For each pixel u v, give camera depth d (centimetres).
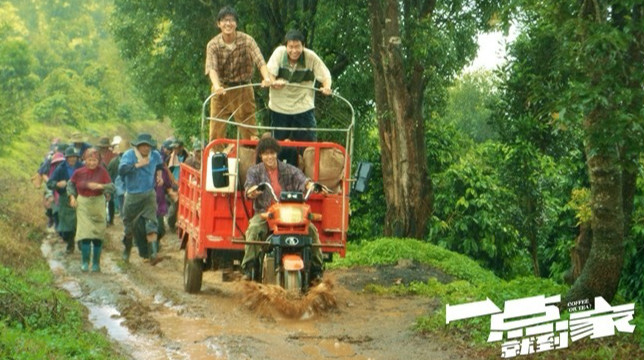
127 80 6272
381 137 1689
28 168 3706
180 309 1012
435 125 2238
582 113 767
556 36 806
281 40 2152
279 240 970
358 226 2134
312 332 893
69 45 6431
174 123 2967
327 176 1072
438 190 2052
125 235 1470
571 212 1780
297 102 1166
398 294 1182
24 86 3903
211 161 1009
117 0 2639
